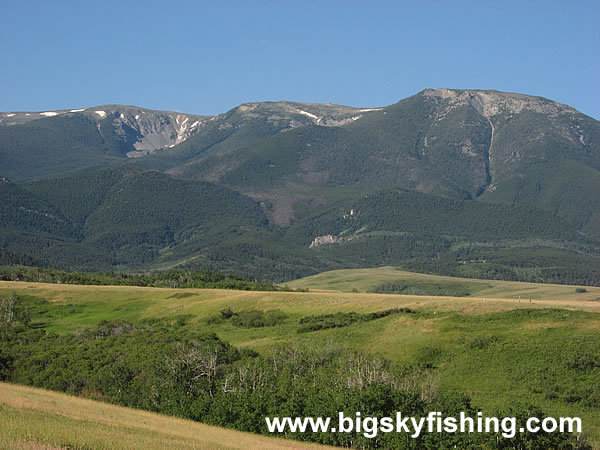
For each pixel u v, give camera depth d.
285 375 82.75
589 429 71.56
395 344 103.00
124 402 83.31
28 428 48.62
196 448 51.47
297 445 62.56
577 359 86.25
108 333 124.06
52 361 101.38
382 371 80.31
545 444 64.62
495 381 86.50
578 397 79.56
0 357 103.94
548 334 96.12
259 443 59.94
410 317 113.69
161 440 53.06
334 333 114.94
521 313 106.25
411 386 76.12
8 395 72.06
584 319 99.56
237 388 78.38
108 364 94.50
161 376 82.81
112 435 51.56
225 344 110.31
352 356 89.62
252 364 91.06
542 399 80.88
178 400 78.19
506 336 97.56
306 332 120.75
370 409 66.06
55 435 47.53
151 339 110.44
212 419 73.31
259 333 126.75
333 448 63.25
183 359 85.19
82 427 53.34
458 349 96.38
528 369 87.06
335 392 71.69
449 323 107.31
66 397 79.94
